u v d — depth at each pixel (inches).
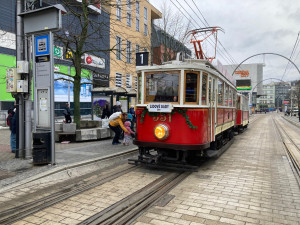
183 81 262.1
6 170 247.8
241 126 725.9
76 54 445.4
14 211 169.2
